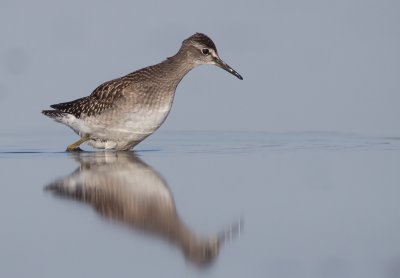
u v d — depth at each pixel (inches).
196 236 482.0
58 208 537.6
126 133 741.3
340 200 555.2
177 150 748.6
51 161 693.9
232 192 578.9
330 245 462.9
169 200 557.3
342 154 714.2
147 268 432.5
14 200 558.3
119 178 621.3
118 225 502.3
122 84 737.0
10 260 441.4
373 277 418.3
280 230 490.9
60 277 419.2
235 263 439.8
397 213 521.3
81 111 748.6
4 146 776.9
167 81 741.3
